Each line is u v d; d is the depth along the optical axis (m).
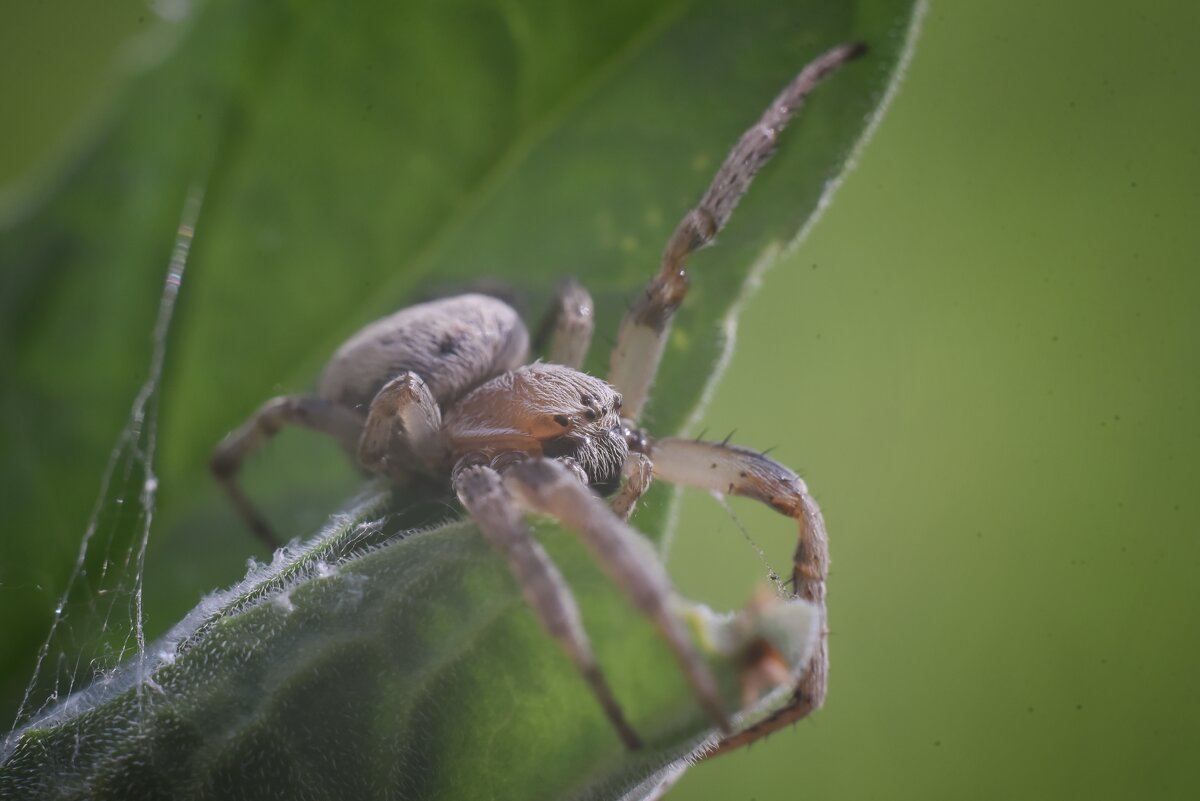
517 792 0.09
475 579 0.09
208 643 0.09
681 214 0.10
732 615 0.09
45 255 0.10
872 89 0.09
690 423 0.10
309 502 0.10
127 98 0.10
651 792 0.09
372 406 0.10
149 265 0.10
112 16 0.11
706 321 0.10
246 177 0.10
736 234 0.10
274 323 0.10
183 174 0.10
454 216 0.10
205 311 0.10
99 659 0.10
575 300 0.10
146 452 0.10
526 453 0.10
